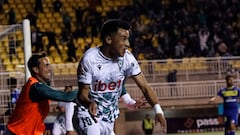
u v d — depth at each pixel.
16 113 10.26
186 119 32.50
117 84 8.75
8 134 10.36
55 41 37.00
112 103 8.86
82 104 8.55
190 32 38.75
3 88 22.83
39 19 39.81
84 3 41.94
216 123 32.75
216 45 38.12
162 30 38.88
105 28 8.31
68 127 12.59
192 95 32.16
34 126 10.28
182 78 33.94
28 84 10.07
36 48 35.94
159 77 33.25
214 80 32.88
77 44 38.12
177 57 36.94
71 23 40.03
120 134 30.80
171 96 31.91
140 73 8.78
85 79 8.50
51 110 28.61
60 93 9.45
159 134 31.72
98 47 8.59
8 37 20.73
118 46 8.29
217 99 24.47
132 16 39.78
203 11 40.81
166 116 32.50
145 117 31.22
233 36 39.06
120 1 42.41
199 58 34.03
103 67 8.52
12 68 31.17
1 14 39.34
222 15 40.97
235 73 31.95
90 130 8.89
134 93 31.16
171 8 40.81
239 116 31.56
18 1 40.72
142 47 36.91
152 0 41.22
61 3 41.09
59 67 32.25
